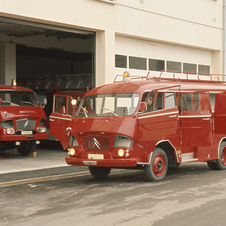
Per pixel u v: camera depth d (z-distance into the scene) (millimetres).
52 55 25141
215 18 20312
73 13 13844
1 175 9914
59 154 14789
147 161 8859
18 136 13039
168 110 9430
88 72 26922
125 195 7645
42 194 7898
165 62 17953
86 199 7352
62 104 12648
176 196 7457
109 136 8703
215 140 10938
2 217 6211
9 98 13312
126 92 9086
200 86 10680
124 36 16031
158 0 17062
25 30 16703
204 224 5633
